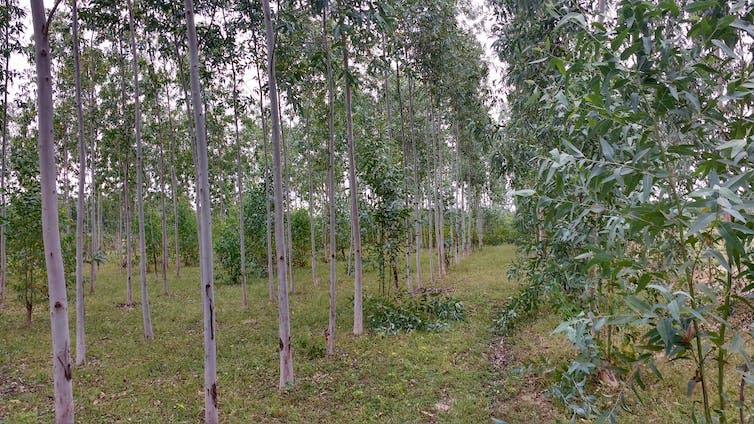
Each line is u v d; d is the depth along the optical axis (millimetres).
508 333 6980
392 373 5512
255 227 14430
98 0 7043
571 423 2297
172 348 7105
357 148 9688
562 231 3682
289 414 4582
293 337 7434
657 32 1675
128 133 10836
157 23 7566
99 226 18312
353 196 7598
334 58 7293
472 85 11062
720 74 1791
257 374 5848
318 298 10680
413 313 7980
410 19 9594
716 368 4457
